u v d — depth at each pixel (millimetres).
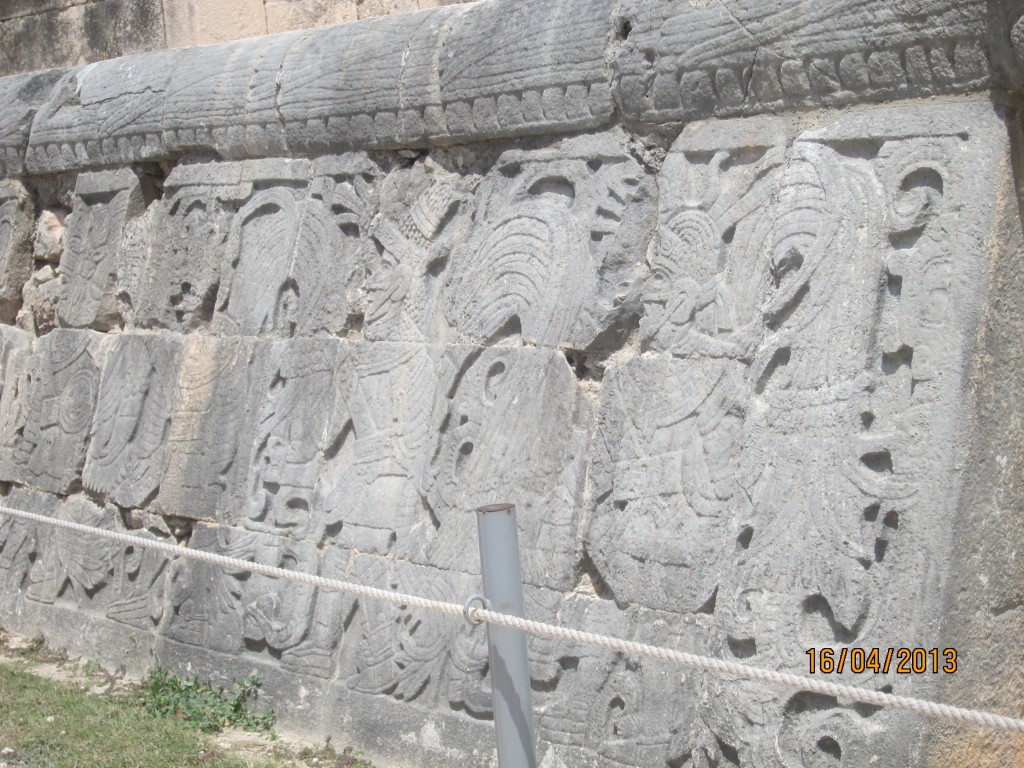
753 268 3607
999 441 3156
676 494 3660
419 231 4574
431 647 4207
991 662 3137
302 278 4922
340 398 4676
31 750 4316
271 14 6367
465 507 4191
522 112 4219
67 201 6176
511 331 4227
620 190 3980
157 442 5363
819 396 3342
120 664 5289
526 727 3053
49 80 6262
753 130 3662
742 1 3613
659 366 3770
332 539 4605
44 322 6168
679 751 3516
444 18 4512
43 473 5906
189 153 5496
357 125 4734
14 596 5934
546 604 3914
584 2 4070
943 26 3213
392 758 4242
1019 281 3211
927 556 3078
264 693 4668
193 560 5055
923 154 3270
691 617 3570
